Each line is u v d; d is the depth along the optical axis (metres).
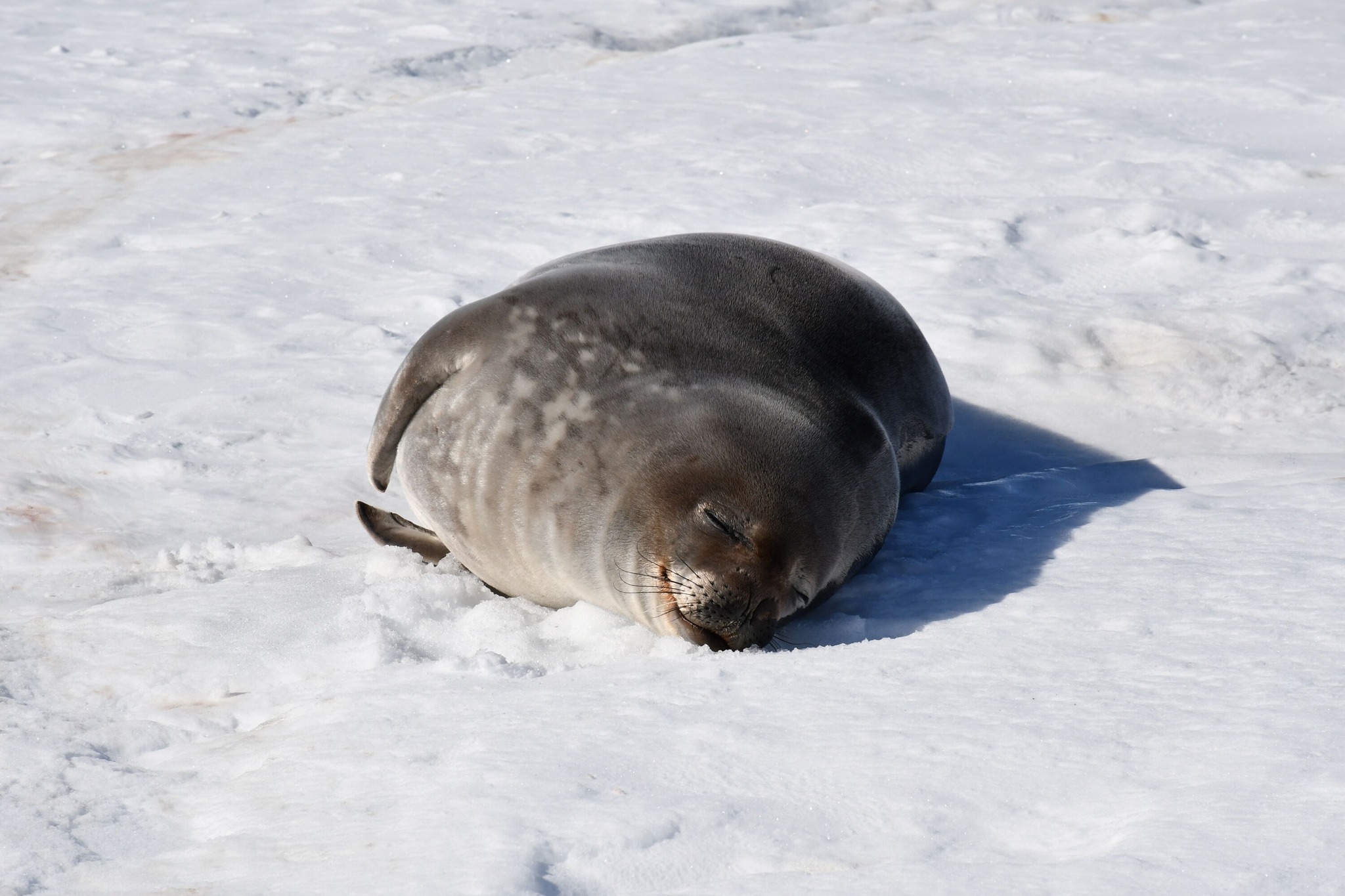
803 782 9.06
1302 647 11.12
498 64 53.84
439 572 16.22
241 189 35.66
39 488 18.53
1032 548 15.76
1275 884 6.93
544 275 17.30
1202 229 30.14
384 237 30.69
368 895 7.71
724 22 63.25
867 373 17.25
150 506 18.27
